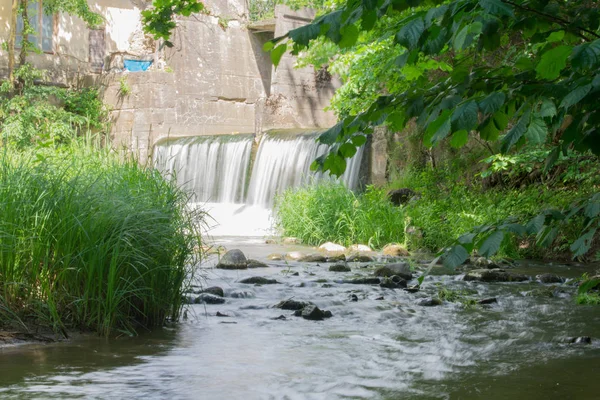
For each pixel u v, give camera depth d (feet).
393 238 47.39
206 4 94.99
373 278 30.01
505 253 41.91
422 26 8.60
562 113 9.34
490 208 45.39
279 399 12.42
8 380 13.24
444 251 9.74
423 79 11.28
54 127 80.84
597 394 12.97
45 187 18.79
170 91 90.74
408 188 54.95
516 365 15.35
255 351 16.43
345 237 48.67
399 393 12.97
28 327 17.29
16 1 87.86
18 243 17.48
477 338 18.48
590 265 38.65
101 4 100.17
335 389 13.17
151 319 19.21
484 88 10.37
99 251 17.78
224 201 76.64
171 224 20.02
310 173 67.51
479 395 12.89
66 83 95.71
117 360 15.12
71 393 12.43
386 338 18.34
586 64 7.82
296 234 50.78
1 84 89.30
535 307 23.97
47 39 95.55
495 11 8.05
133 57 98.17
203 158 79.92
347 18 9.29
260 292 26.13
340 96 53.67
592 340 17.95
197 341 17.43
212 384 13.32
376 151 62.23
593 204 9.52
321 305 23.30
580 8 10.35
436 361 15.70
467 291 27.94
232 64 97.30
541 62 8.17
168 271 19.51
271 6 106.01
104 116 91.30
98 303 17.72
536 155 41.34
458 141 9.46
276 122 93.56
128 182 21.63
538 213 9.86
